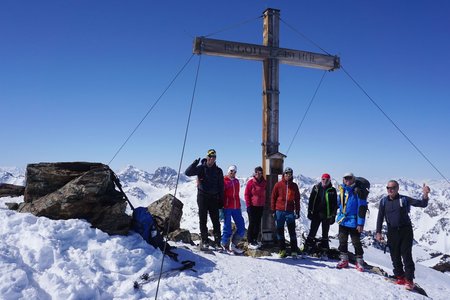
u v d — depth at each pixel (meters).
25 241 6.23
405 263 8.43
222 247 9.42
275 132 10.97
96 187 7.38
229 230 9.48
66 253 6.28
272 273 7.92
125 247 6.97
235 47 10.55
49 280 5.50
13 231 6.47
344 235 9.30
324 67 11.77
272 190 10.70
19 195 10.20
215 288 6.65
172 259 7.40
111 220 7.41
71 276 5.67
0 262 5.46
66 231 6.66
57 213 7.24
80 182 7.44
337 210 10.10
